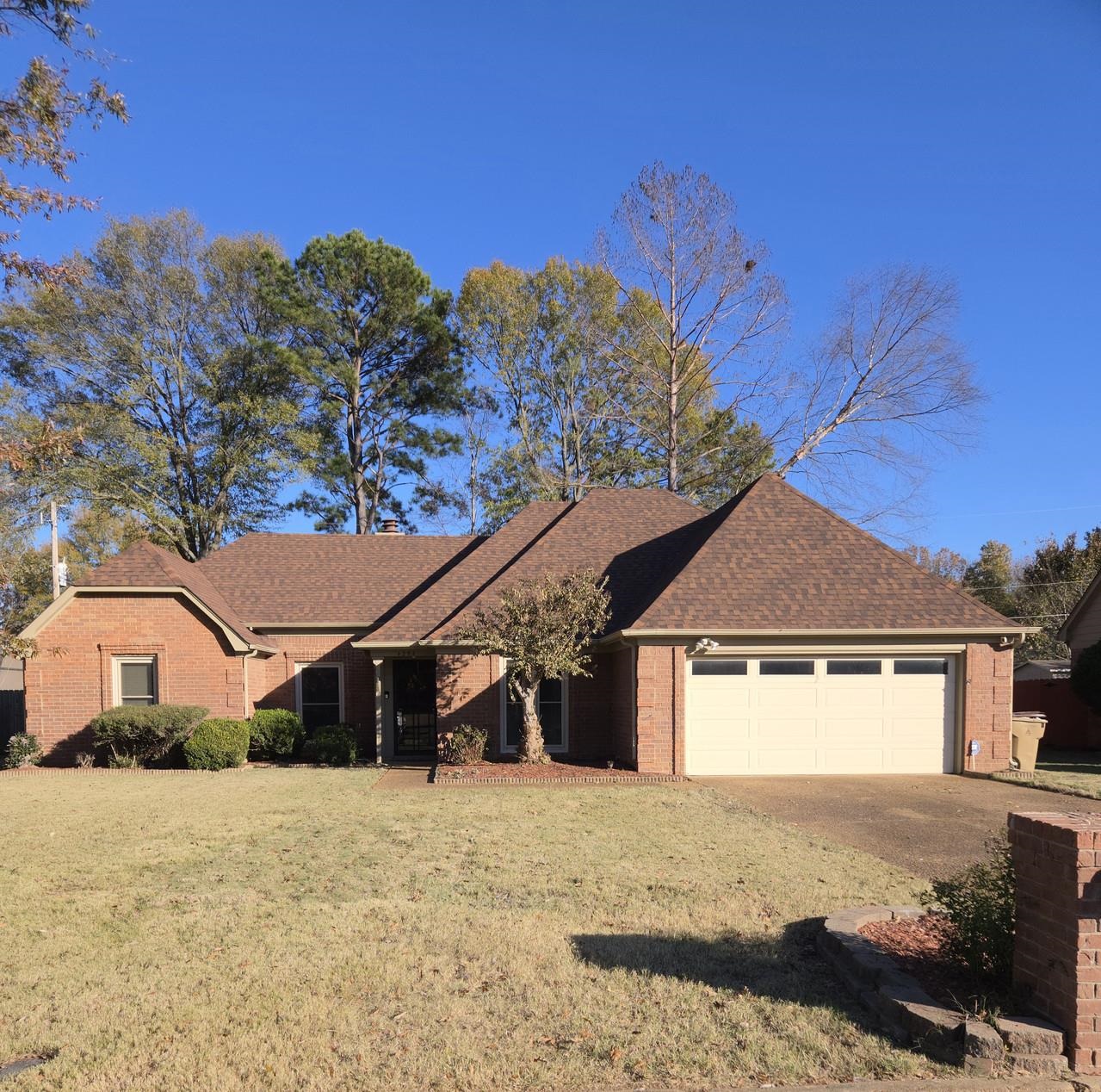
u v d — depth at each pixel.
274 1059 4.27
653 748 14.66
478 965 5.46
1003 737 15.07
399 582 22.38
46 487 29.42
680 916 6.45
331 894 7.17
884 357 31.41
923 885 7.34
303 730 18.72
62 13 8.53
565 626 14.82
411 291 36.84
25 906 6.90
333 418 37.44
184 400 34.91
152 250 33.16
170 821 10.59
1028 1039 4.13
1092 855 4.15
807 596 15.43
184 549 34.41
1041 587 38.06
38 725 17.75
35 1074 4.16
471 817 10.57
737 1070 4.16
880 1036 4.46
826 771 14.98
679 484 35.78
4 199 8.75
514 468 39.41
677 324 32.50
